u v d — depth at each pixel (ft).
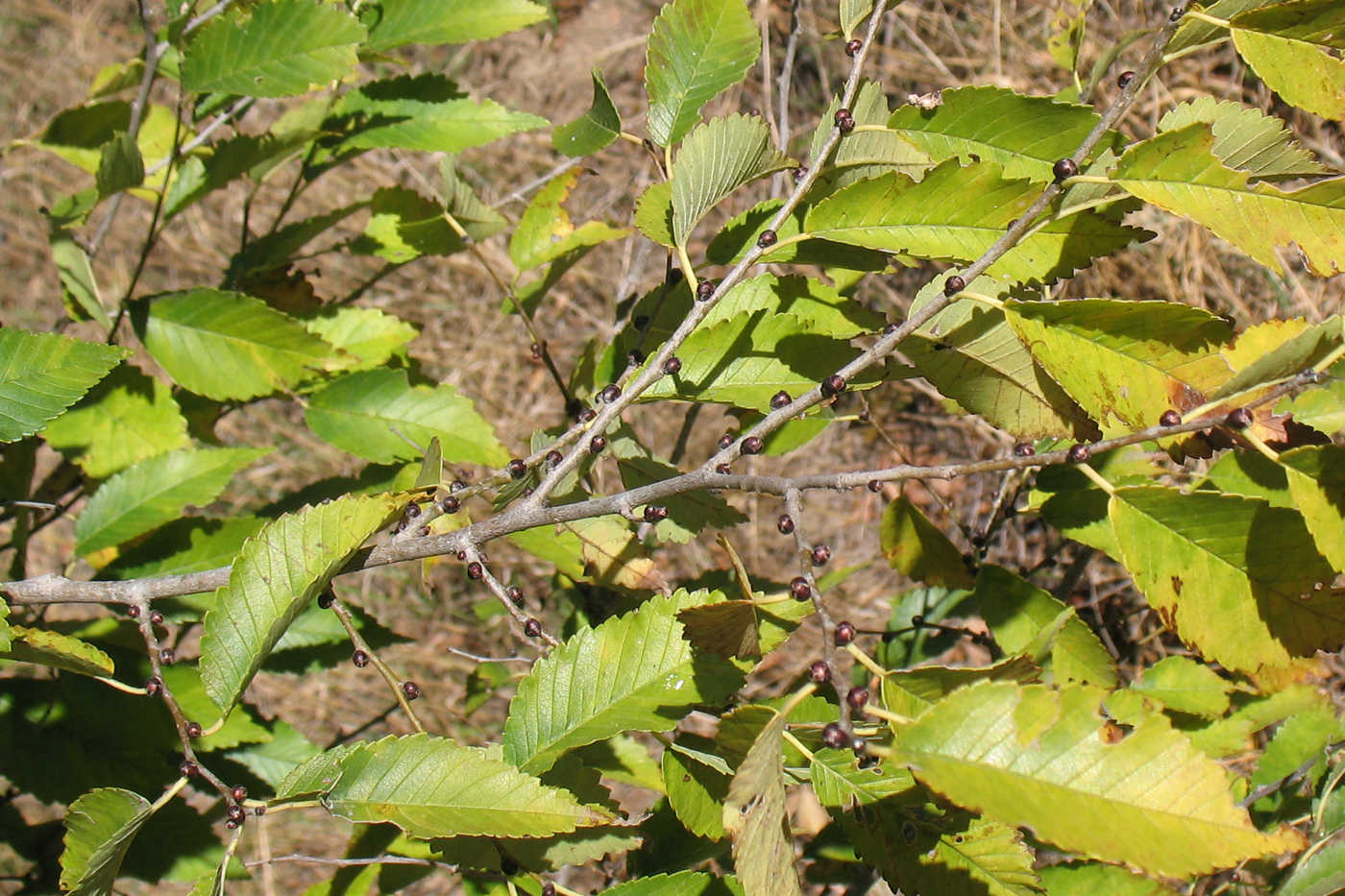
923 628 1.86
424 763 1.38
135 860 1.66
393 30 1.75
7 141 4.70
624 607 1.81
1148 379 1.38
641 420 4.21
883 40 4.37
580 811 1.37
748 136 1.50
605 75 4.92
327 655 1.74
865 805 1.40
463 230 1.78
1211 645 1.36
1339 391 1.50
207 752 1.76
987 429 4.01
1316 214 1.35
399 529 1.47
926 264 4.00
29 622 1.66
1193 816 1.23
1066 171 1.37
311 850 3.27
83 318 1.72
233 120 1.79
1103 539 1.59
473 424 1.73
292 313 1.82
